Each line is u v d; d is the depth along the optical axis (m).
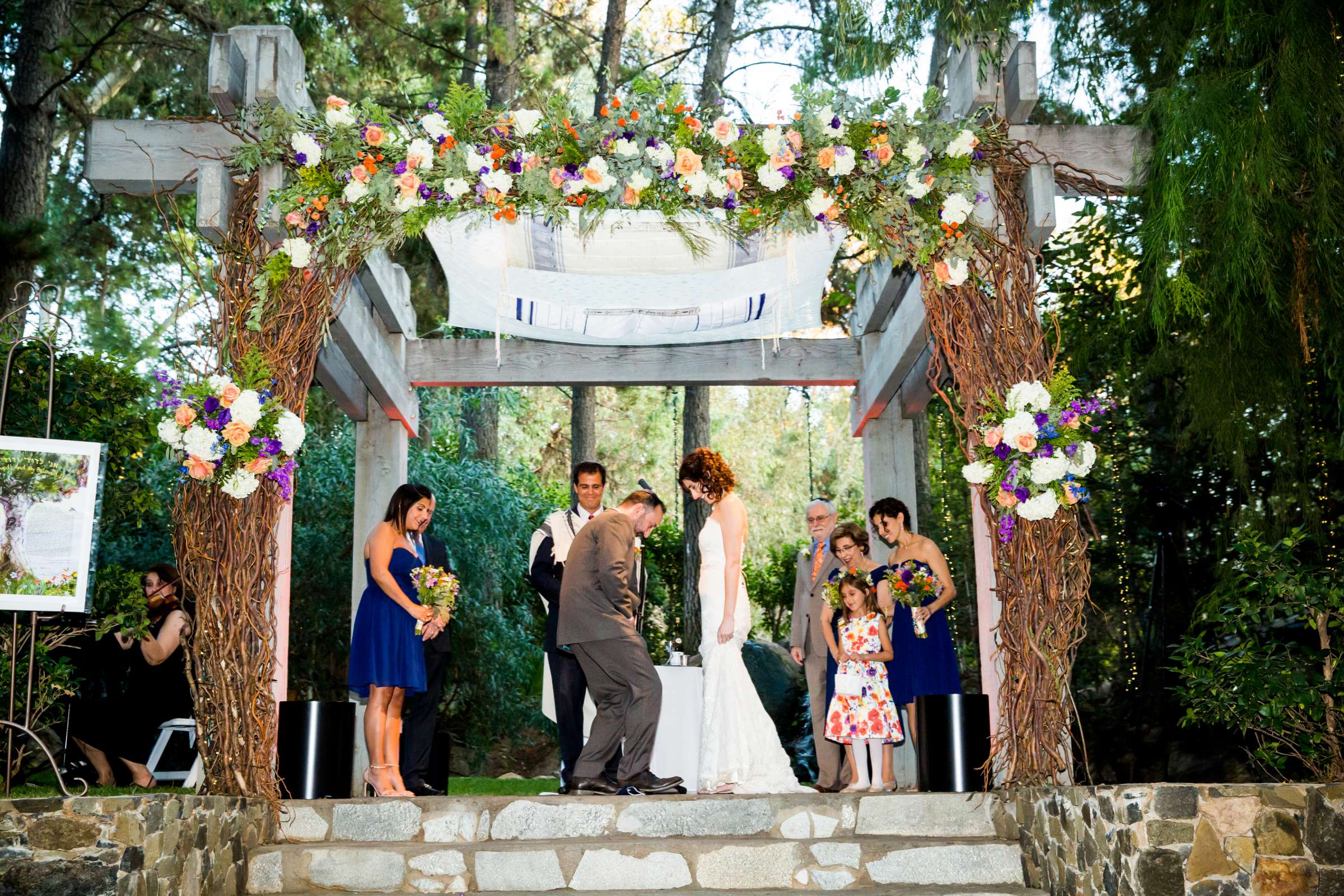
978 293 4.91
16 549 3.92
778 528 20.25
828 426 21.05
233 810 4.12
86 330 12.48
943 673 5.29
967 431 4.96
